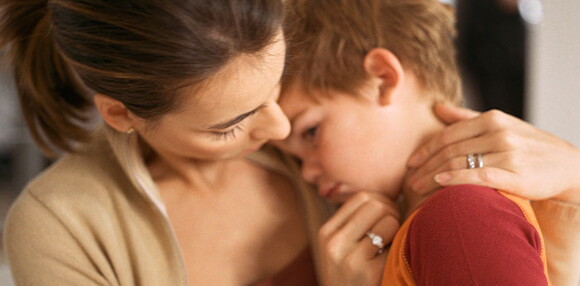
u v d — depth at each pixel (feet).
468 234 2.32
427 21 3.15
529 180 2.66
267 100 2.36
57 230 2.67
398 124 3.01
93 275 2.72
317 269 3.07
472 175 2.64
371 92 2.96
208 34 2.05
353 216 2.89
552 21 6.72
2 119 8.15
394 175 3.05
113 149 2.71
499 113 2.81
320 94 2.95
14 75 2.87
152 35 2.06
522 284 2.12
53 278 2.67
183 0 2.03
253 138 2.54
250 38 2.10
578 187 2.78
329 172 3.04
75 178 2.78
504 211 2.45
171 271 2.79
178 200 2.95
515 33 6.70
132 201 2.81
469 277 2.19
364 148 2.99
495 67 6.75
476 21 6.64
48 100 2.85
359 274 2.77
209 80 2.13
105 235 2.73
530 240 2.41
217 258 2.92
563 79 6.86
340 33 2.95
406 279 2.50
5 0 2.65
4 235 2.81
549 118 6.98
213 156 2.56
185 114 2.27
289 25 2.52
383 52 2.91
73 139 2.98
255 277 2.96
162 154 2.85
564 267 3.02
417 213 2.60
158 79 2.14
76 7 2.16
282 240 3.06
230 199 3.00
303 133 3.05
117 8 2.09
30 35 2.72
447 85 3.26
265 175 3.14
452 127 2.86
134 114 2.40
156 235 2.80
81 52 2.22
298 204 3.17
